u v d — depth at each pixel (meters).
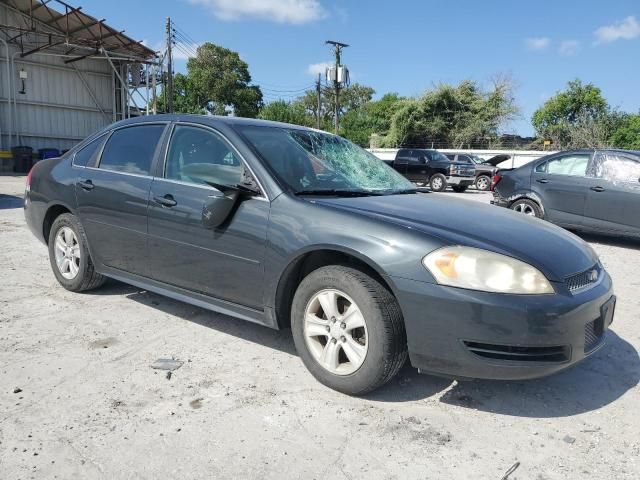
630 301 5.34
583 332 2.88
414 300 2.79
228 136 3.66
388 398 3.08
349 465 2.45
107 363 3.41
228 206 3.41
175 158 3.92
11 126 24.06
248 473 2.36
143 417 2.79
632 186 8.25
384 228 2.94
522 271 2.78
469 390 3.21
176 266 3.79
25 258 6.12
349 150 4.33
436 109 46.19
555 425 2.87
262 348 3.72
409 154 23.52
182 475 2.34
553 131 40.75
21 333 3.85
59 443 2.54
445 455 2.55
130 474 2.33
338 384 3.08
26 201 5.22
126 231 4.11
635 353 3.92
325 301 3.11
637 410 3.06
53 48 24.91
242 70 65.94
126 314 4.32
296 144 3.88
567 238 3.39
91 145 4.69
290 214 3.21
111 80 27.16
